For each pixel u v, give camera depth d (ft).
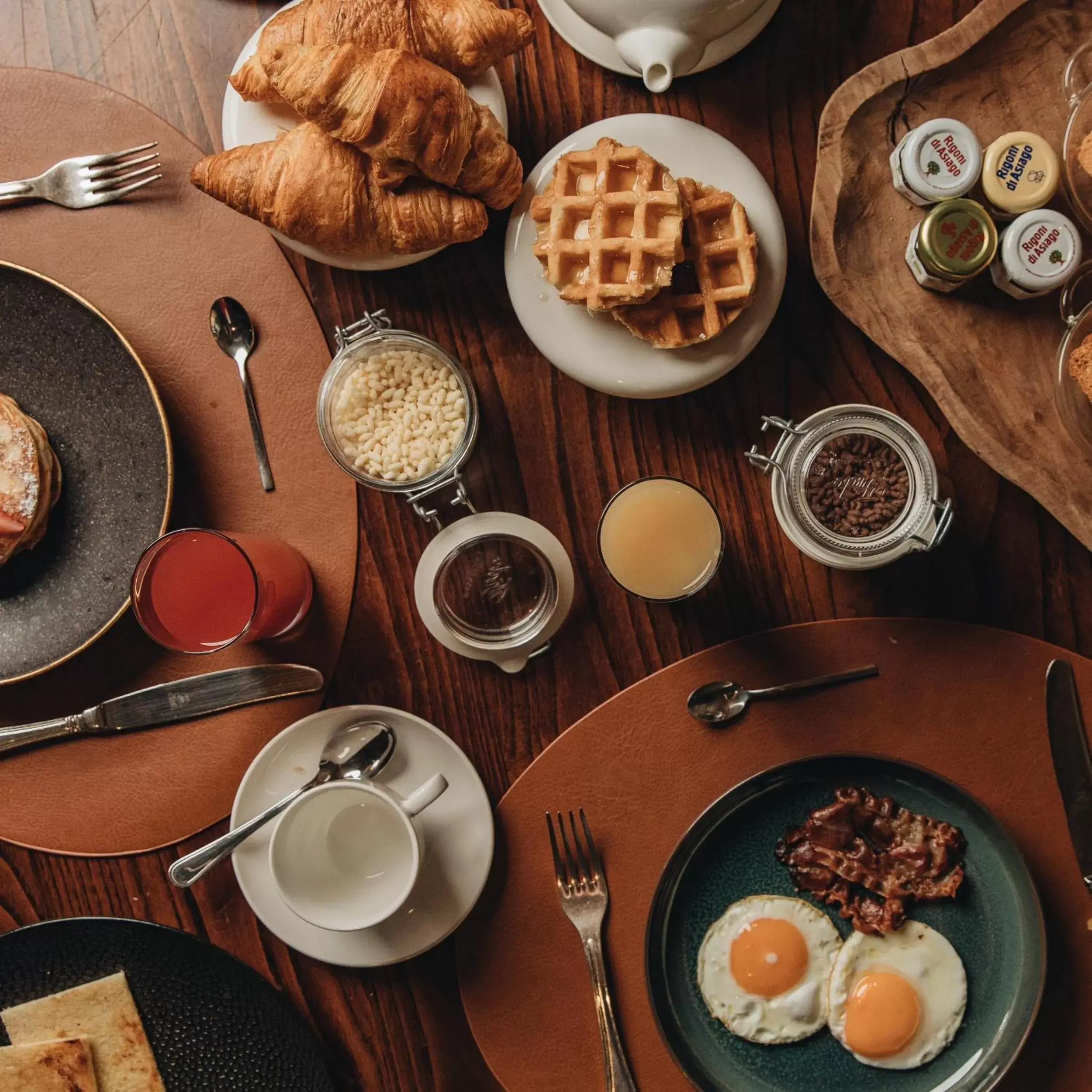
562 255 3.17
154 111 3.38
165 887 3.40
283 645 3.39
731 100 3.34
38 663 3.36
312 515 3.39
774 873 3.34
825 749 3.35
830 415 3.21
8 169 3.38
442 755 3.33
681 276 3.26
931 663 3.34
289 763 3.34
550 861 3.38
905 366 3.23
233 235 3.37
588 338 3.28
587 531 3.39
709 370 3.26
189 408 3.39
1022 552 3.34
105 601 3.35
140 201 3.37
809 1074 3.33
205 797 3.40
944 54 3.15
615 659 3.39
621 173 3.19
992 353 3.24
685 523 3.24
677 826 3.36
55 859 3.41
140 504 3.33
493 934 3.38
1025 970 3.21
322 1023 3.40
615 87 3.34
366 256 3.28
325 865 3.31
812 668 3.35
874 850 3.30
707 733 3.36
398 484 3.26
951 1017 3.29
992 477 3.33
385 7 3.08
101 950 3.36
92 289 3.38
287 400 3.38
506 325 3.38
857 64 3.32
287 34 3.14
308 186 3.11
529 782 3.37
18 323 3.30
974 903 3.30
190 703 3.35
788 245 3.34
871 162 3.23
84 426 3.34
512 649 3.34
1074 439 3.21
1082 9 3.14
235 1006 3.36
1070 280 3.22
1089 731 3.31
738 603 3.37
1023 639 3.32
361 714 3.32
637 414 3.38
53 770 3.40
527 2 3.33
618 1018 3.35
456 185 3.16
